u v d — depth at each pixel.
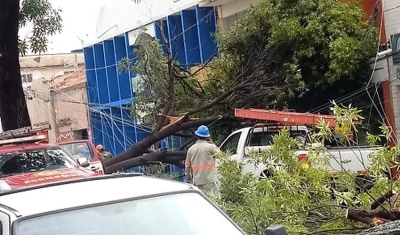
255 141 13.13
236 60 16.34
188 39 22.31
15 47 15.38
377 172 7.42
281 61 15.84
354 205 7.47
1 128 16.91
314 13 15.73
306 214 7.57
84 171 12.04
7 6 15.12
